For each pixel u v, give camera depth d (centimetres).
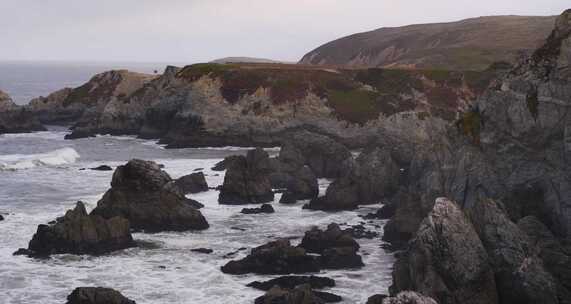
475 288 3459
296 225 5959
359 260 4725
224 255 5000
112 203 5716
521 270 3528
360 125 11325
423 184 5956
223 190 6812
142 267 4675
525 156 4816
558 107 4638
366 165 6956
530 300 3475
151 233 5591
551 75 4744
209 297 4078
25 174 8294
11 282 4303
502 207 3969
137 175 5759
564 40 4750
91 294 3778
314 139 8344
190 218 5731
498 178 4962
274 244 4784
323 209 6525
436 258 3531
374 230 5747
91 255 4903
